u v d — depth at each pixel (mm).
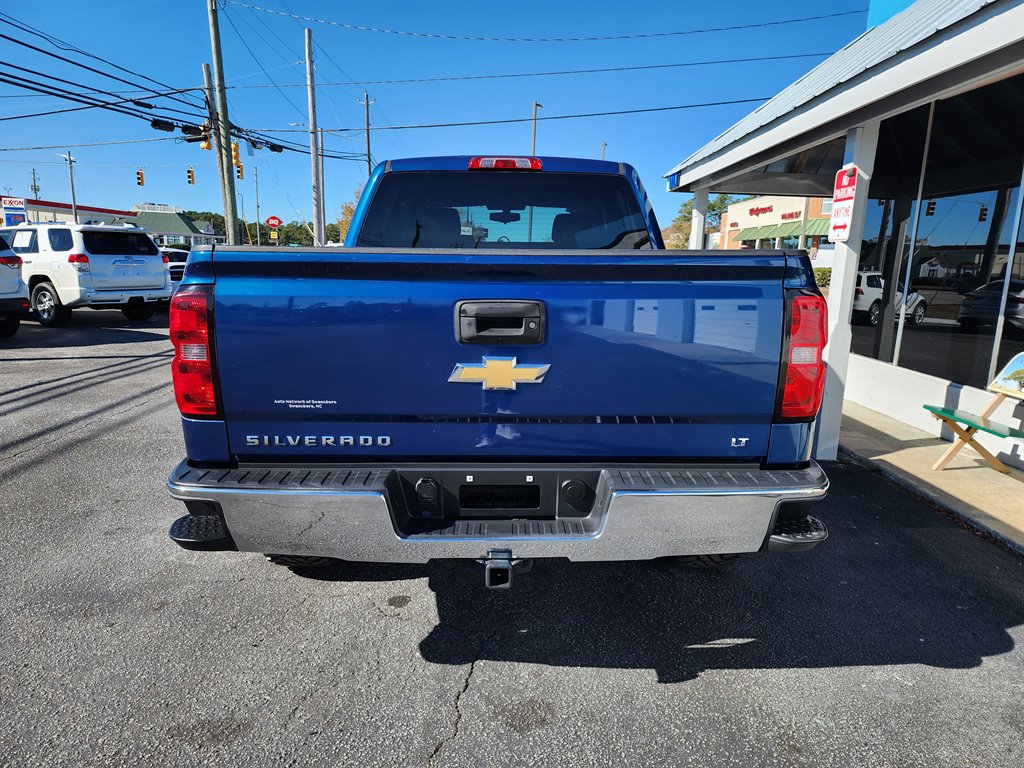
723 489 2176
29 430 5867
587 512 2373
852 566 3527
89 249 12352
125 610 2979
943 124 6586
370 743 2186
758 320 2219
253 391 2197
